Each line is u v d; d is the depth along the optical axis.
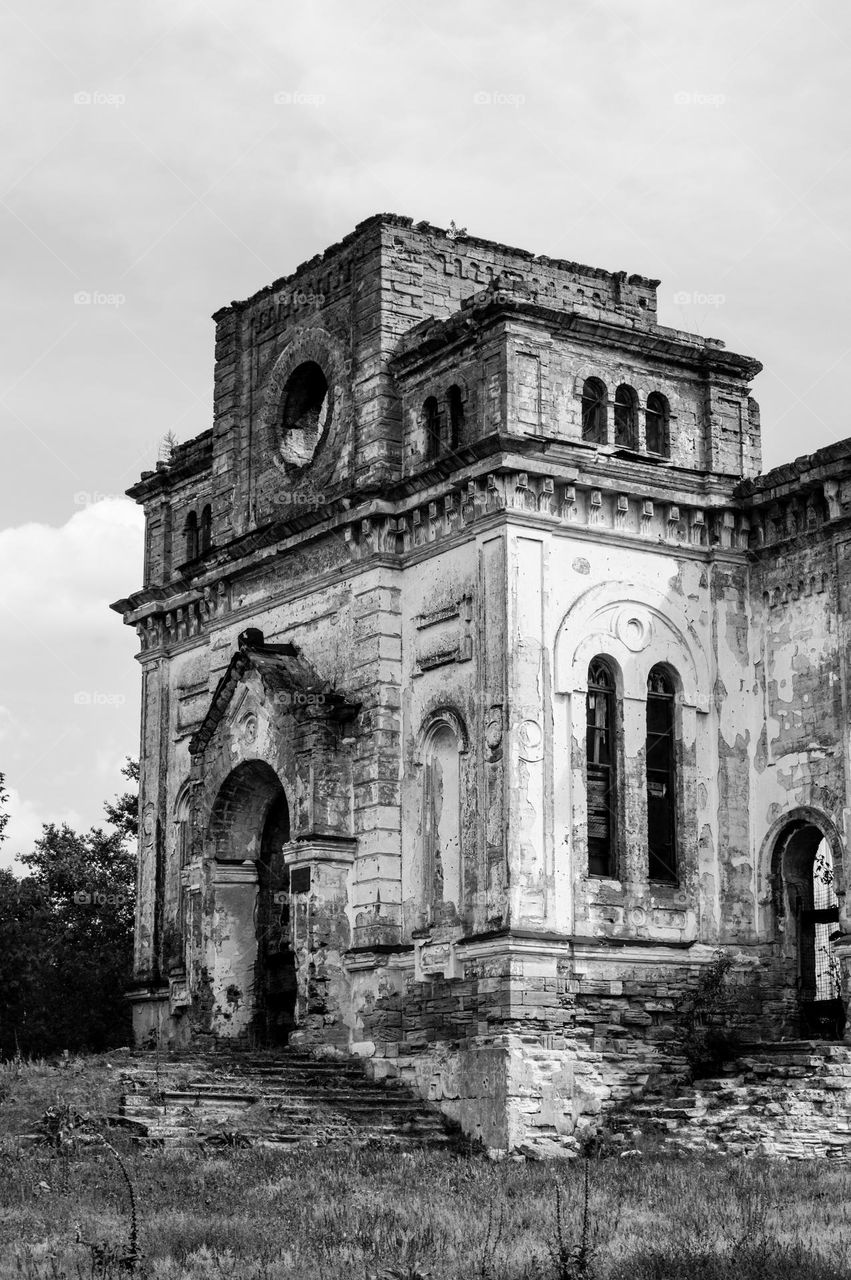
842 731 40.41
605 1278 21.58
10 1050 58.22
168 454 55.94
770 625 42.66
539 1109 37.62
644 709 41.28
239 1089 38.22
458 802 40.47
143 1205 27.73
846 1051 37.56
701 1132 36.09
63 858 65.12
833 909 41.25
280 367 47.94
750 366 44.47
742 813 42.16
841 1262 22.39
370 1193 28.56
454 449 41.62
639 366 43.16
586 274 47.38
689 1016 40.22
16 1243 24.58
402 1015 40.81
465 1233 24.81
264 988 46.69
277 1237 24.73
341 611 43.97
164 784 52.41
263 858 47.25
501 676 39.09
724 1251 22.94
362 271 44.78
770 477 42.38
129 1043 59.12
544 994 38.31
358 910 41.91
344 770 42.78
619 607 41.25
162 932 51.75
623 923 39.97
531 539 39.97
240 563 47.53
